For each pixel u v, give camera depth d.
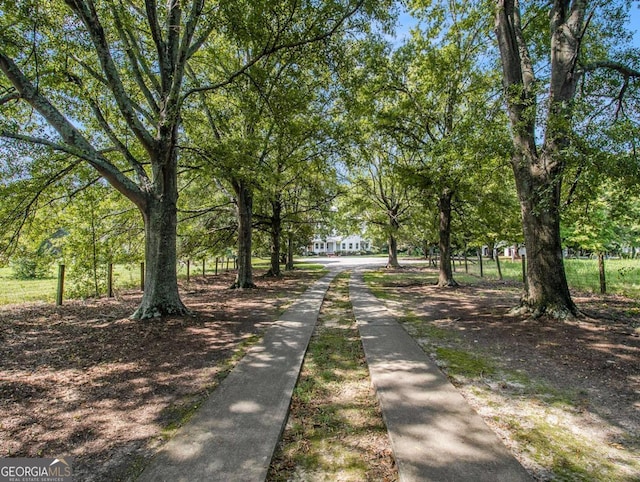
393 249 27.12
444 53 11.50
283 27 6.95
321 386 4.02
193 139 10.89
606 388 3.75
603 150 5.12
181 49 7.09
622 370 4.21
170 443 2.76
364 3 6.89
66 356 5.09
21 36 6.20
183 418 3.24
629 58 7.07
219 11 6.57
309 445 2.84
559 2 6.96
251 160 9.65
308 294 11.65
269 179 10.66
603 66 6.93
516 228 13.69
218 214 16.84
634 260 24.45
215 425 3.04
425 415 3.16
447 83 11.85
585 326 6.19
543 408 3.34
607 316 6.98
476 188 11.96
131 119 6.91
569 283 12.69
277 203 19.06
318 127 11.44
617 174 5.23
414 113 12.30
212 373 4.36
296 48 7.57
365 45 9.33
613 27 8.02
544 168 6.73
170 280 7.80
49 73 7.17
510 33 7.46
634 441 2.78
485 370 4.34
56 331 6.62
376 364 4.58
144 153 10.54
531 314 7.00
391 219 24.02
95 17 6.37
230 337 6.08
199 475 2.36
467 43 11.85
